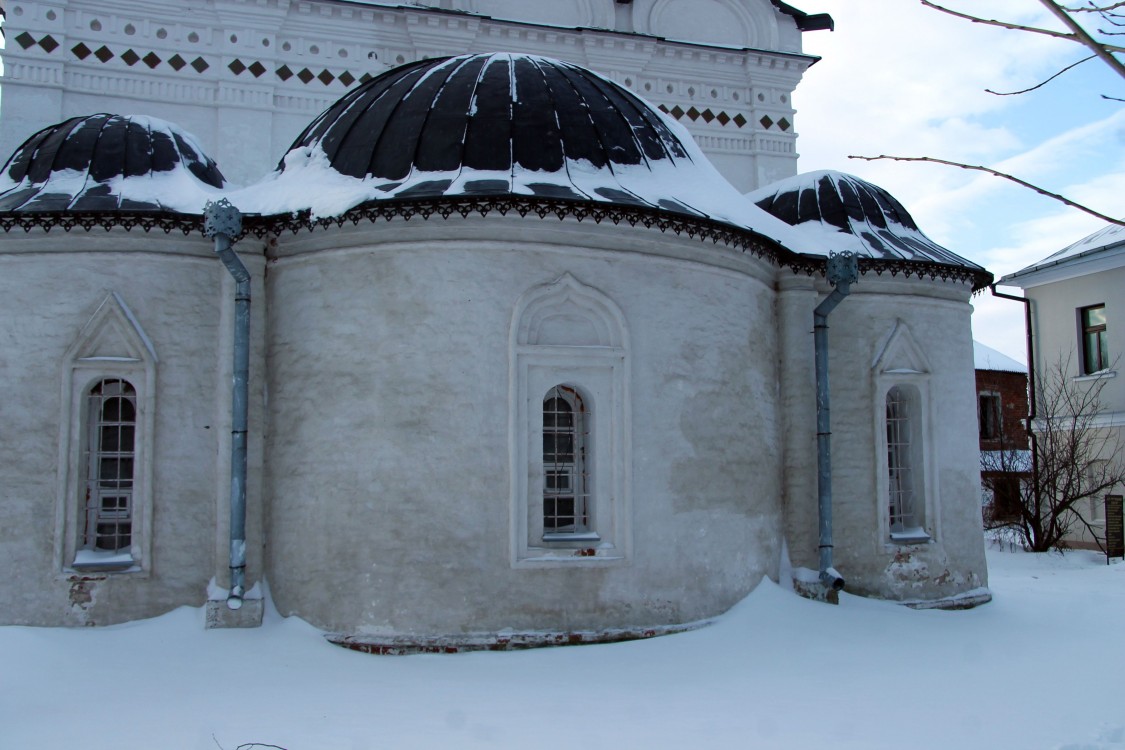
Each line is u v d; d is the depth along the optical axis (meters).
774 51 17.05
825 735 7.04
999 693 8.37
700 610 10.58
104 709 7.68
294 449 10.40
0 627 9.70
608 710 7.66
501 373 10.06
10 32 13.85
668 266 10.72
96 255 10.55
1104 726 7.32
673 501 10.52
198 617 10.27
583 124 11.08
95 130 11.52
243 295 10.50
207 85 14.61
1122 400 23.12
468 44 15.65
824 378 12.12
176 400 10.56
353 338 10.23
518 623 9.88
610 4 16.42
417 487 9.92
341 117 11.55
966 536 13.27
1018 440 35.00
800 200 13.70
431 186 10.19
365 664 9.20
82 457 10.52
